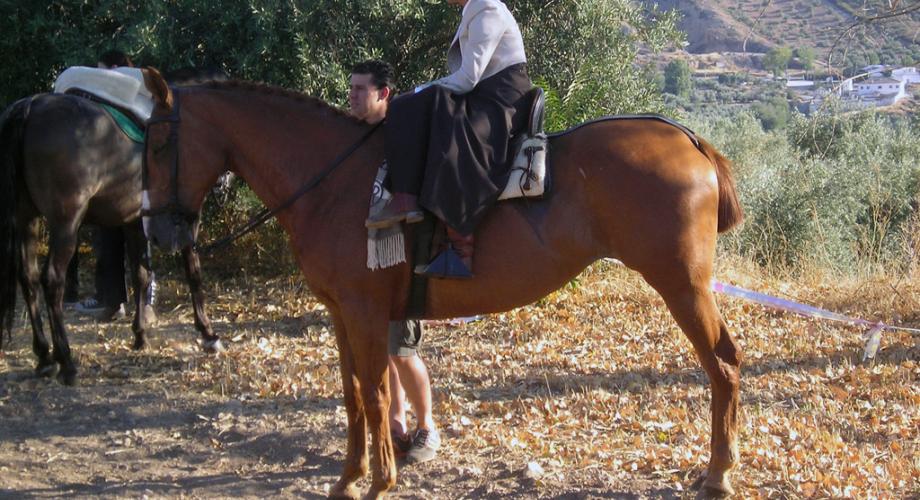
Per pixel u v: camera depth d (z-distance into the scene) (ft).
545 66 35.65
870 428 17.62
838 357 22.82
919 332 23.57
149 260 27.25
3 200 21.22
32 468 17.51
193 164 15.06
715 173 14.40
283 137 15.01
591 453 16.70
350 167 14.66
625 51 36.45
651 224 13.71
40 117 21.49
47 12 31.45
